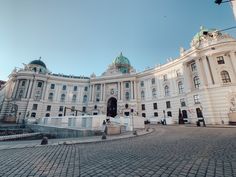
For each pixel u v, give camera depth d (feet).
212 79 111.86
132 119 78.74
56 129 78.95
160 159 20.95
